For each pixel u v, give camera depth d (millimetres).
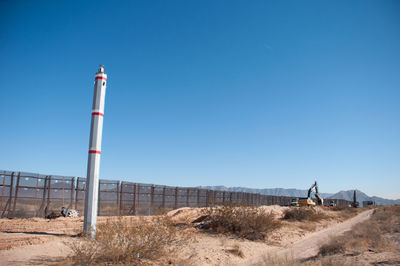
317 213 41500
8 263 11719
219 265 14391
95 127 17688
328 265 12977
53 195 27328
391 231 27234
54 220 24422
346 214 57031
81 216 28375
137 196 32188
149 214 32469
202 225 24047
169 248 14500
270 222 23016
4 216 24656
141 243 12828
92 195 17109
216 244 18188
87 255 12062
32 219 24156
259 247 19453
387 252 16344
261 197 62156
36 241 15250
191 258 14234
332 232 30297
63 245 14609
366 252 16344
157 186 34719
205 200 42438
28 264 11734
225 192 47312
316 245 21578
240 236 21578
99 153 17688
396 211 60344
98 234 12281
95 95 18016
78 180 29125
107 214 28812
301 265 13227
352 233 23984
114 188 30281
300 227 30828
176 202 37219
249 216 22812
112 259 12195
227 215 22750
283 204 74688
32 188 26250
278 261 13344
